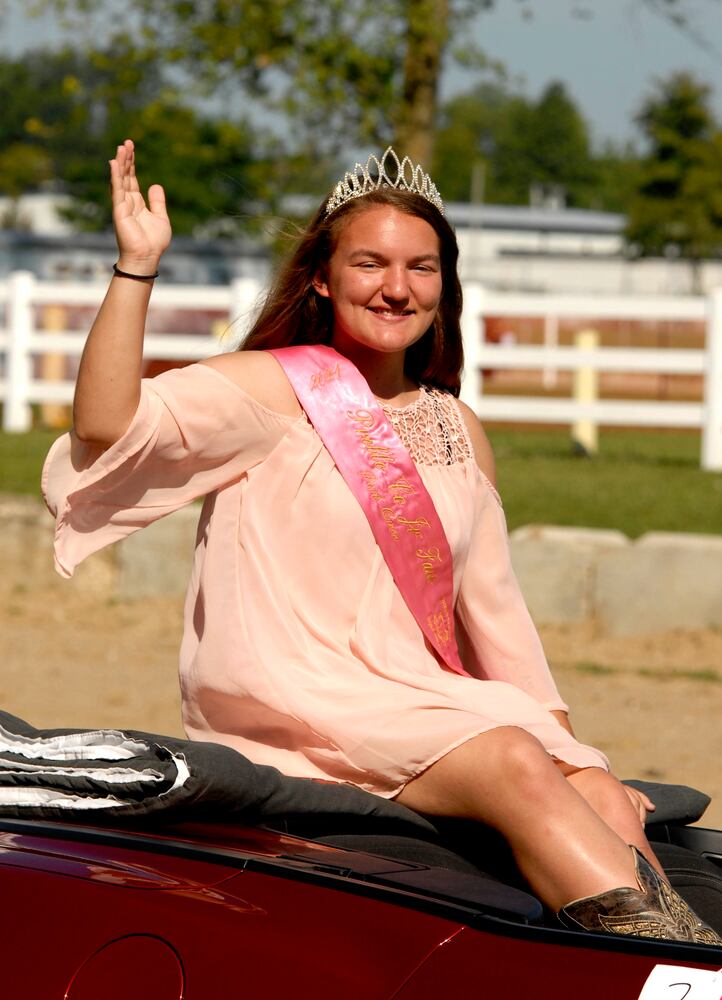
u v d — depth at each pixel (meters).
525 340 70.44
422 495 6.06
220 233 86.62
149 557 19.33
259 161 31.20
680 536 18.30
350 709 5.64
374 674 5.81
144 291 5.59
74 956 4.60
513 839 5.24
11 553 19.72
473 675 6.65
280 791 5.20
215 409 5.79
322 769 5.68
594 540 18.03
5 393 35.00
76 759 5.17
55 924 4.68
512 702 5.89
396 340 6.19
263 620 5.84
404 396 6.48
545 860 5.15
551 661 16.66
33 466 26.17
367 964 4.43
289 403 6.03
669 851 6.07
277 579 5.88
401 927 4.52
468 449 6.50
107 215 100.75
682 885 5.82
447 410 6.55
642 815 6.02
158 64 30.70
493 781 5.27
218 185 86.38
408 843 5.40
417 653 5.98
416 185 6.37
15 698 14.49
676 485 25.91
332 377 6.09
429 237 6.24
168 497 5.86
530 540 18.06
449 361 6.68
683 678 16.06
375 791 5.59
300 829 5.44
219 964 4.47
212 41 29.23
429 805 5.48
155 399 5.66
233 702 5.80
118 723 13.58
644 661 16.83
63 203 123.25
